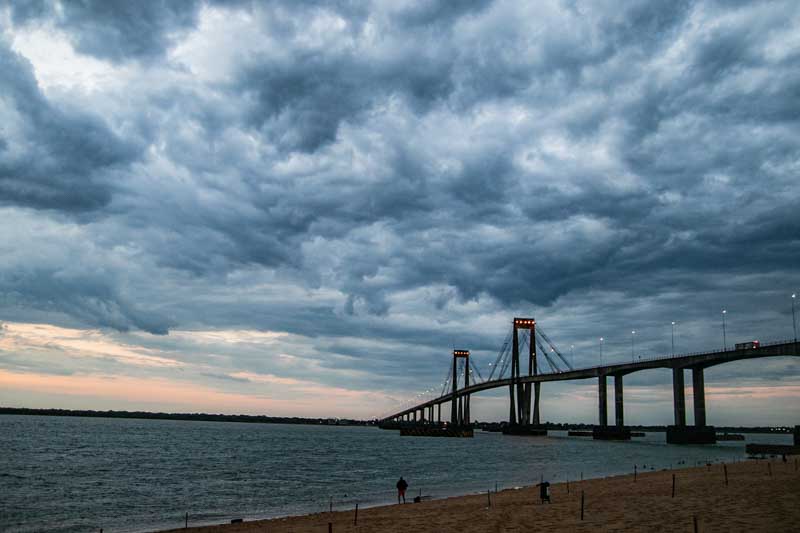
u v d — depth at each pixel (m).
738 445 178.38
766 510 35.09
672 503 39.72
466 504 46.56
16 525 47.97
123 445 158.50
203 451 143.00
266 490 70.25
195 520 49.16
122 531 43.91
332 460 120.88
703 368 176.25
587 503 42.44
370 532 34.56
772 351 147.50
